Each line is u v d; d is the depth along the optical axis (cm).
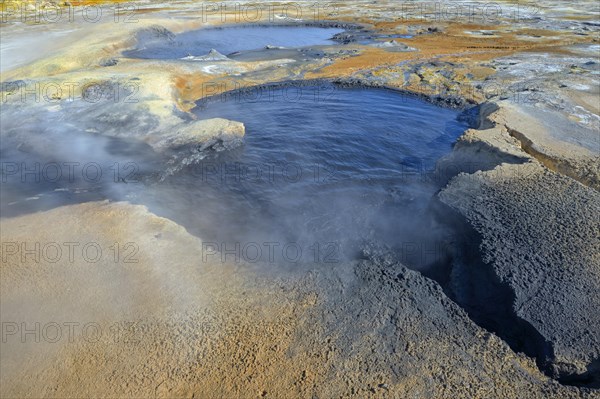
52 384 611
